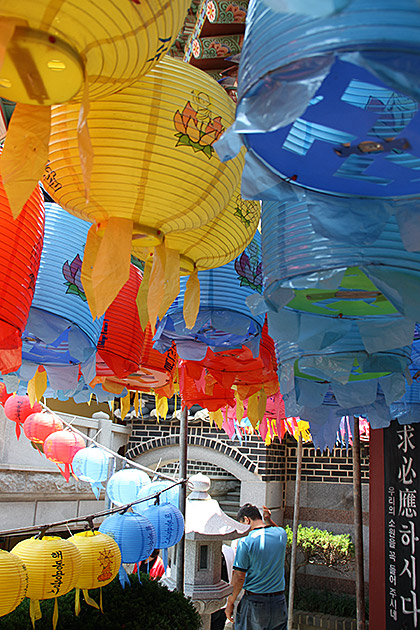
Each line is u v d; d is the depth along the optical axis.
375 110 0.88
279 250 1.22
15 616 3.51
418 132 0.90
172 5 0.87
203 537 5.91
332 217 1.05
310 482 9.17
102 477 4.43
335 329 1.54
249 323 2.04
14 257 1.39
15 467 5.49
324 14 0.70
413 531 3.40
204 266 1.64
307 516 9.06
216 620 7.96
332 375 1.65
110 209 1.24
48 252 1.83
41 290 1.79
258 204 1.63
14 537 5.58
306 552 8.14
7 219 1.39
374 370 1.64
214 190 1.23
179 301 2.06
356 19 0.70
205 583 6.14
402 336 1.51
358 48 0.70
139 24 0.84
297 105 0.76
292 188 1.04
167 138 1.16
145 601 4.12
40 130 1.01
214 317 2.00
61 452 4.18
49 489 6.06
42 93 0.90
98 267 1.24
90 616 3.74
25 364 2.49
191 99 1.18
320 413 2.27
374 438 3.76
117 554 3.29
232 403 3.34
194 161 1.18
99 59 0.87
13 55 0.81
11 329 1.39
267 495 8.39
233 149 0.91
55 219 1.88
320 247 1.16
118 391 2.95
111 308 2.11
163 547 3.93
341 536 8.20
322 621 7.56
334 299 1.43
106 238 1.25
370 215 1.05
